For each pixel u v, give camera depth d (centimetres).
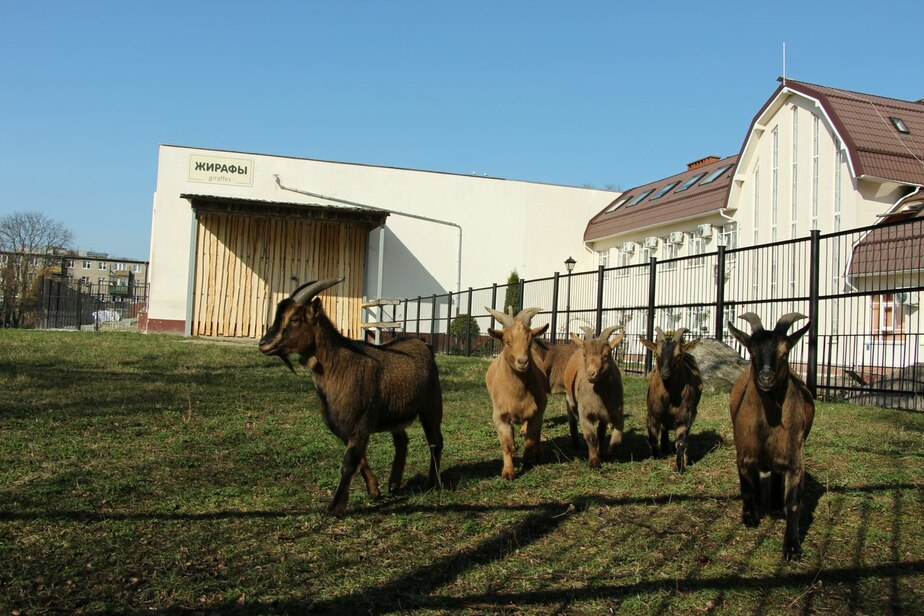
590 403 734
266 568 465
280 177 3269
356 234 3206
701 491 647
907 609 424
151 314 3058
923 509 586
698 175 2841
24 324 3875
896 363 1539
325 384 574
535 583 455
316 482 662
